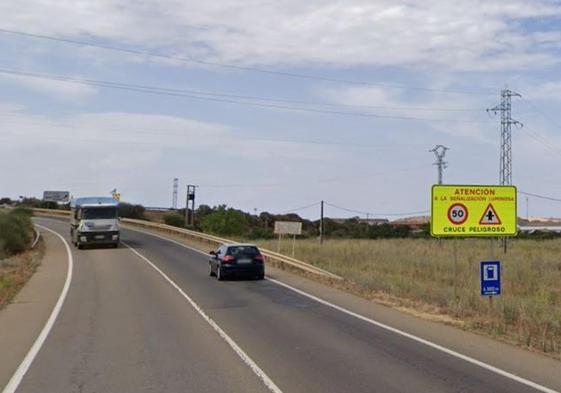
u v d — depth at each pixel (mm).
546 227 104625
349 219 115688
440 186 17891
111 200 43656
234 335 13227
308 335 13188
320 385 8891
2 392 8695
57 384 9148
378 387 8766
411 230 93562
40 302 19156
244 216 86750
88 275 27516
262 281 25516
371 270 29750
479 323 14461
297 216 106812
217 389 8711
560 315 15484
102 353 11430
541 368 9992
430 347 11789
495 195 18141
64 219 79062
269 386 8844
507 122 55500
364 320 15336
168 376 9531
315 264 31859
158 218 95125
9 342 12695
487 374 9562
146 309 17453
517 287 24031
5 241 38750
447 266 31531
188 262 34250
